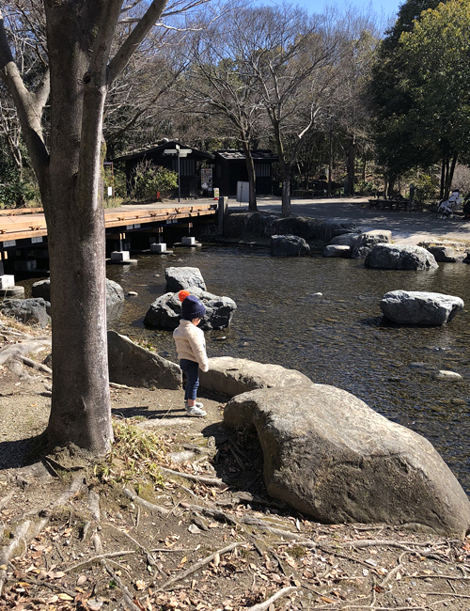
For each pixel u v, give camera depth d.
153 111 28.95
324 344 10.52
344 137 40.78
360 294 15.06
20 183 26.30
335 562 3.47
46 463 3.98
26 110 3.84
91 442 4.06
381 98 32.97
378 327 11.80
